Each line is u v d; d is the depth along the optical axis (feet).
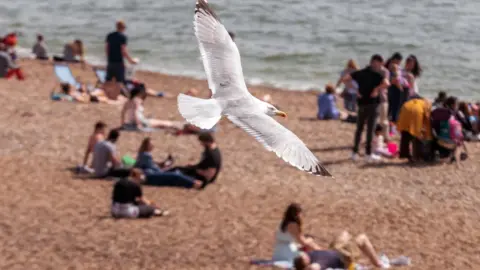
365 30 143.54
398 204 57.82
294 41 137.18
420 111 66.39
